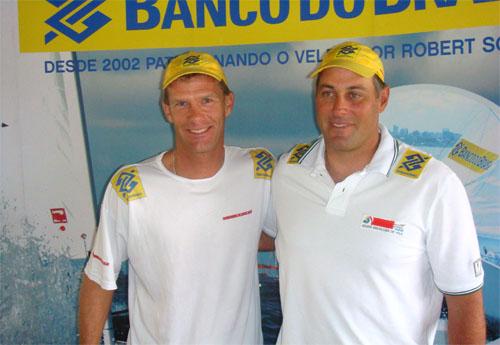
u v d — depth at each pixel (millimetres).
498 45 1652
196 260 1306
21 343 2004
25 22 1905
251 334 1405
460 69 1691
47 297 1993
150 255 1322
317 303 1158
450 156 1726
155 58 1861
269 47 1807
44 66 1909
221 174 1338
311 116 1810
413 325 1135
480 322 1113
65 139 1928
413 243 1080
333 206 1134
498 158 1677
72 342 1996
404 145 1202
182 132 1265
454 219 1063
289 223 1209
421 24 1707
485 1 1650
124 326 1980
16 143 1947
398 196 1090
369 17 1739
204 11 1825
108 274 1332
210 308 1321
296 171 1240
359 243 1104
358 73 1076
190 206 1305
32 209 1965
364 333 1124
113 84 1886
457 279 1088
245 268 1357
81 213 1944
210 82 1248
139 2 1851
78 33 1884
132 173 1331
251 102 1839
